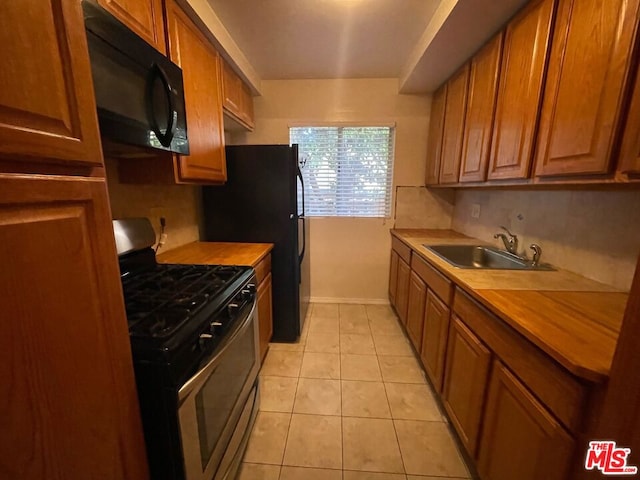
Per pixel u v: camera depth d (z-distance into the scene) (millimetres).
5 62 415
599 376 648
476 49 1807
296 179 2203
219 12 1671
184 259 1748
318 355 2221
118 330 659
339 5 1606
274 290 2336
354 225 3016
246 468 1324
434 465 1348
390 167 2900
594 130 945
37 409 476
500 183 1559
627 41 827
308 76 2672
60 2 504
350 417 1621
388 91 2727
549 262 1608
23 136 438
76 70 541
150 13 1190
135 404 719
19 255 443
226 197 2248
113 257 646
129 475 697
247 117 2525
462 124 2016
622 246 1198
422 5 1597
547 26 1165
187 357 814
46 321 488
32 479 471
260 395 1764
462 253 2146
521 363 926
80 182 554
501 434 1025
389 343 2398
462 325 1359
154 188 1769
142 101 1056
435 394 1810
